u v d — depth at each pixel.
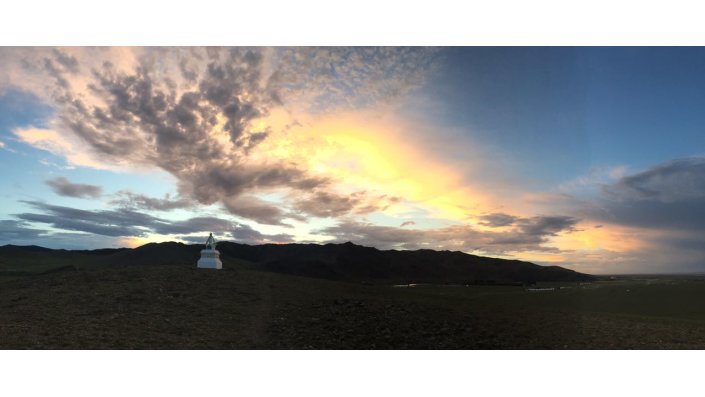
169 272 21.69
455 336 13.61
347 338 13.37
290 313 15.88
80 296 17.58
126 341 12.33
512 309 17.38
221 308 16.28
